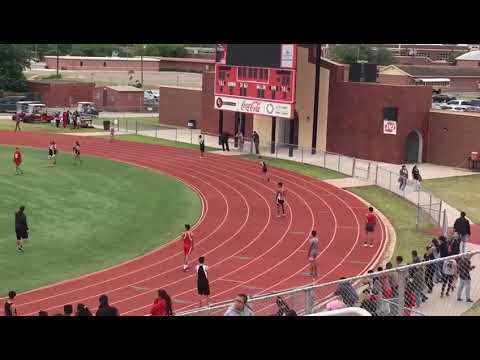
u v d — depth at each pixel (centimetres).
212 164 7994
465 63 18375
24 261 4441
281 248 4900
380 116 8281
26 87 13725
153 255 4678
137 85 16450
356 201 6322
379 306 2177
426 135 8306
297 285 4119
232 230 5341
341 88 8625
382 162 8306
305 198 6406
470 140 7969
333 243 5041
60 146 8950
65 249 4731
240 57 8800
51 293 3888
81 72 19012
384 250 4878
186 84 17825
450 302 3052
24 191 6331
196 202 6219
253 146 9262
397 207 6141
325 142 8850
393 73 15175
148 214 5766
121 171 7469
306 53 8800
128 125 11194
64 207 5856
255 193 6588
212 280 4191
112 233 5172
